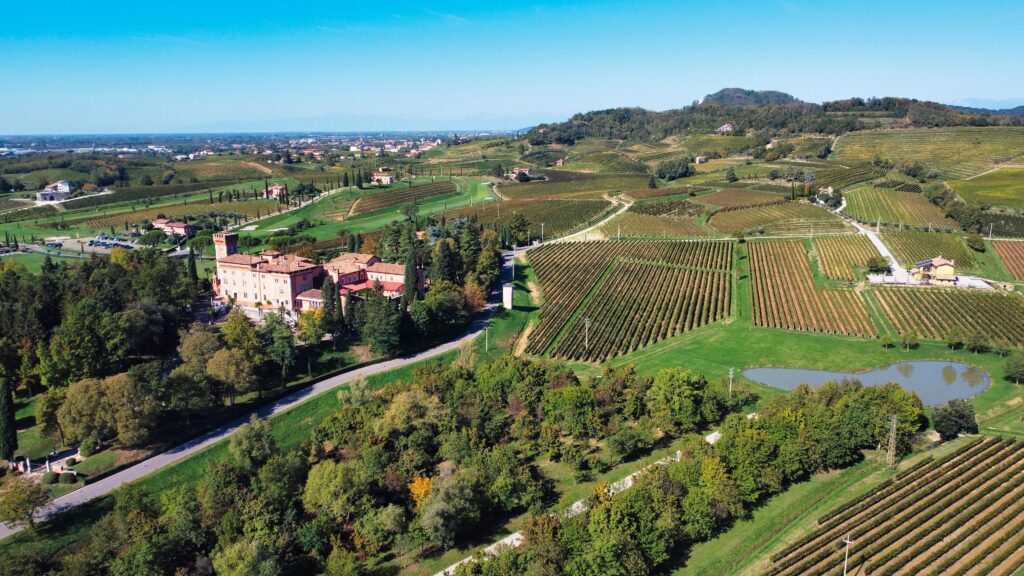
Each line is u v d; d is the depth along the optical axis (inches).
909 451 4761.3
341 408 5723.4
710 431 5182.1
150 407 4923.7
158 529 3811.5
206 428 5329.7
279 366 6166.3
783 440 4439.0
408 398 4847.4
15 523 4156.0
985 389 5915.4
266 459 4468.5
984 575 3403.1
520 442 4945.9
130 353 6343.5
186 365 5502.0
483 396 5241.1
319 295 7445.9
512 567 3442.4
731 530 3973.9
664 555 3599.9
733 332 7436.0
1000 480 4202.8
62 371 5457.7
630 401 5187.0
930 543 3646.7
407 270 7372.1
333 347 6683.1
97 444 5004.9
